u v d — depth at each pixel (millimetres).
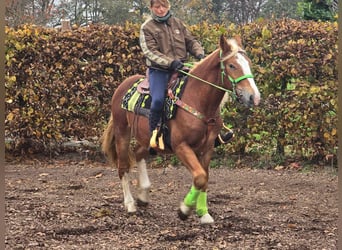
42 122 11062
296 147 10320
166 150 6363
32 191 8391
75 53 10945
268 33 10258
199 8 26484
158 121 6180
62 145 11422
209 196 8031
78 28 11000
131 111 6730
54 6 26719
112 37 10875
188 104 5965
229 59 5730
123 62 10914
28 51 10938
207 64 5961
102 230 6047
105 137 7320
